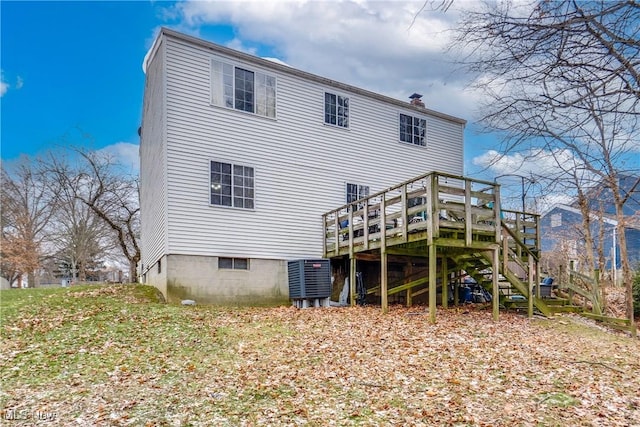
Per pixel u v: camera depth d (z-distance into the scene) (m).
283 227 12.66
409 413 4.45
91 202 21.42
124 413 4.51
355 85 14.44
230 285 11.59
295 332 7.88
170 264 10.79
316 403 4.73
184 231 11.06
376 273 14.12
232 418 4.37
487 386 5.23
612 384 5.44
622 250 10.10
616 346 8.10
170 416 4.43
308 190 13.23
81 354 6.49
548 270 17.47
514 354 6.70
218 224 11.58
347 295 13.42
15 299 10.52
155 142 12.74
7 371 5.80
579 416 4.39
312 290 11.50
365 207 11.03
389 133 15.23
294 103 13.25
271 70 12.88
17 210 28.62
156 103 12.48
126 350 6.70
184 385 5.30
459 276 13.80
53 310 9.27
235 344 7.06
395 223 11.71
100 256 31.84
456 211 9.16
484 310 12.02
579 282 13.66
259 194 12.35
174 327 8.04
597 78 2.69
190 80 11.50
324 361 6.17
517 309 12.27
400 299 14.40
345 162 14.09
